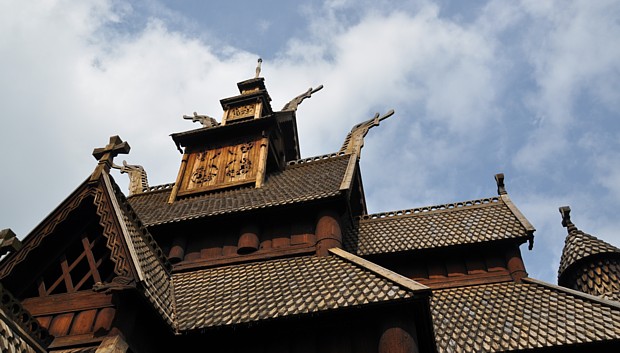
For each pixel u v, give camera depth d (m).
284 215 14.80
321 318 9.80
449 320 12.45
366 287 10.09
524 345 10.84
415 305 9.30
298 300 10.16
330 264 12.16
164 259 11.80
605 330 10.82
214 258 14.16
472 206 17.73
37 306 9.67
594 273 15.24
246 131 20.44
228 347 9.97
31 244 10.02
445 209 17.88
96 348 8.65
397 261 15.52
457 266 15.08
